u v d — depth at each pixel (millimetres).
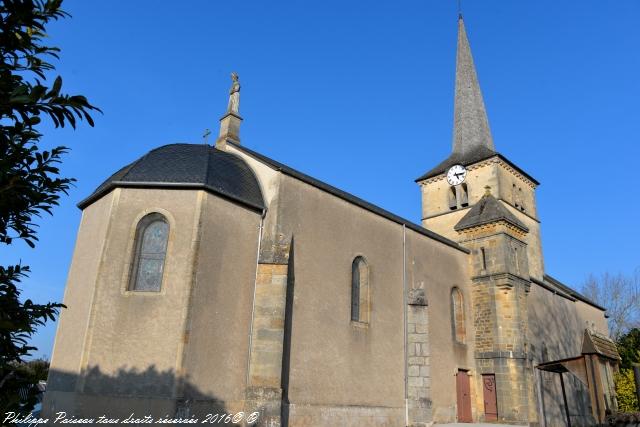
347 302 19859
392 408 20297
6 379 5262
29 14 5266
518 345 25047
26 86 4941
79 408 14188
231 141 21703
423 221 35750
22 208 5621
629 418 11906
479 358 25672
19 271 5648
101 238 16375
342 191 23094
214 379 15281
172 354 14734
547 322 29766
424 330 21812
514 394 24188
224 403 15305
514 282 26328
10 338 5414
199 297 15562
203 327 15422
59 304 5727
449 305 25344
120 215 16438
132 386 14453
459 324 25984
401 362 21391
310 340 17969
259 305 16516
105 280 15617
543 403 26234
